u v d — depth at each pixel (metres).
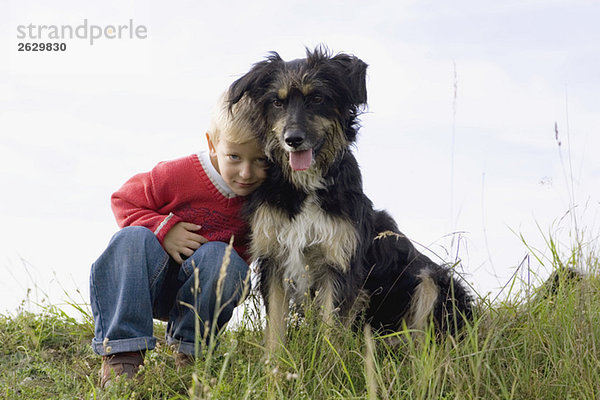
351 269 3.57
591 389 2.62
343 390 2.81
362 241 3.63
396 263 3.98
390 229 4.03
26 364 3.34
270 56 3.87
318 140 3.52
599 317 3.18
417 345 3.46
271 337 3.35
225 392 2.74
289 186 3.54
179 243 3.24
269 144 3.57
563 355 2.88
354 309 3.62
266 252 3.58
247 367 2.96
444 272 3.91
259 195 3.51
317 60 3.74
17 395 2.98
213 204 3.42
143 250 3.01
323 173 3.54
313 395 2.73
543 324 3.20
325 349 3.08
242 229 3.53
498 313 3.35
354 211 3.57
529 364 2.97
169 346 3.44
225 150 3.27
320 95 3.60
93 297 3.04
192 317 3.20
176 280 3.41
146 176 3.34
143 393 2.95
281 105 3.61
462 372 2.66
